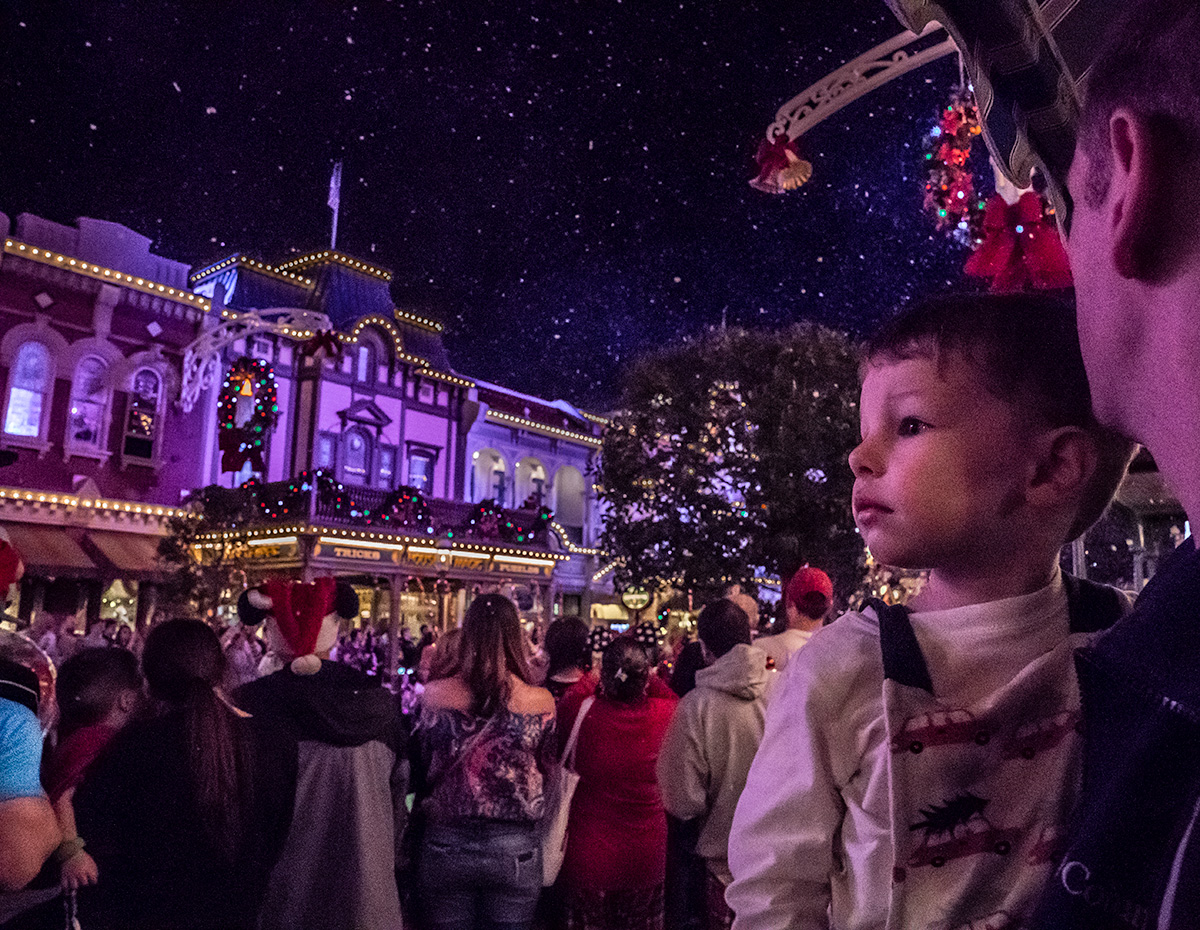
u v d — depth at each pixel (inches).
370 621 930.1
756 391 359.9
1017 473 36.9
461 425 1084.5
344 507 739.4
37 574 684.1
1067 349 36.9
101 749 94.9
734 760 132.6
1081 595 40.9
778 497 341.4
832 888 41.6
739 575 353.1
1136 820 19.7
